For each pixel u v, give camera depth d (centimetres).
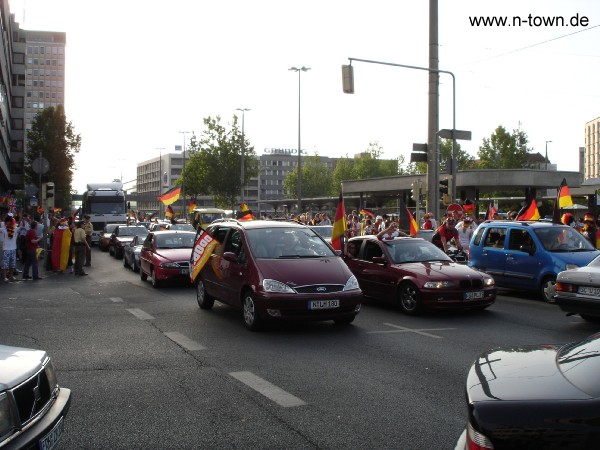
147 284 1708
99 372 696
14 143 7831
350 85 1878
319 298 918
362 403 574
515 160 6488
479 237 1476
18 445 337
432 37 2017
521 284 1345
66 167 6444
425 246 1252
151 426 514
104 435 493
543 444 265
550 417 268
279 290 915
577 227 2059
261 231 1053
